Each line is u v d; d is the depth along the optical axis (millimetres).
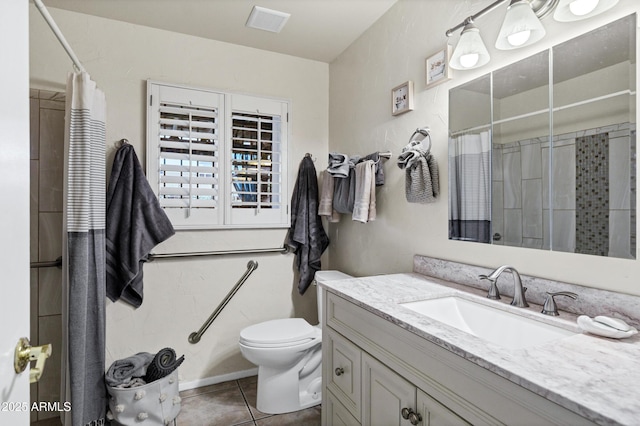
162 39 2268
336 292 1403
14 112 613
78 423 1607
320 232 2635
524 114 1235
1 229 562
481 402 767
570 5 1050
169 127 2283
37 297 1972
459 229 1520
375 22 2158
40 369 654
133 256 2014
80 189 1677
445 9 1607
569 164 1089
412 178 1637
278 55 2607
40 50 1982
